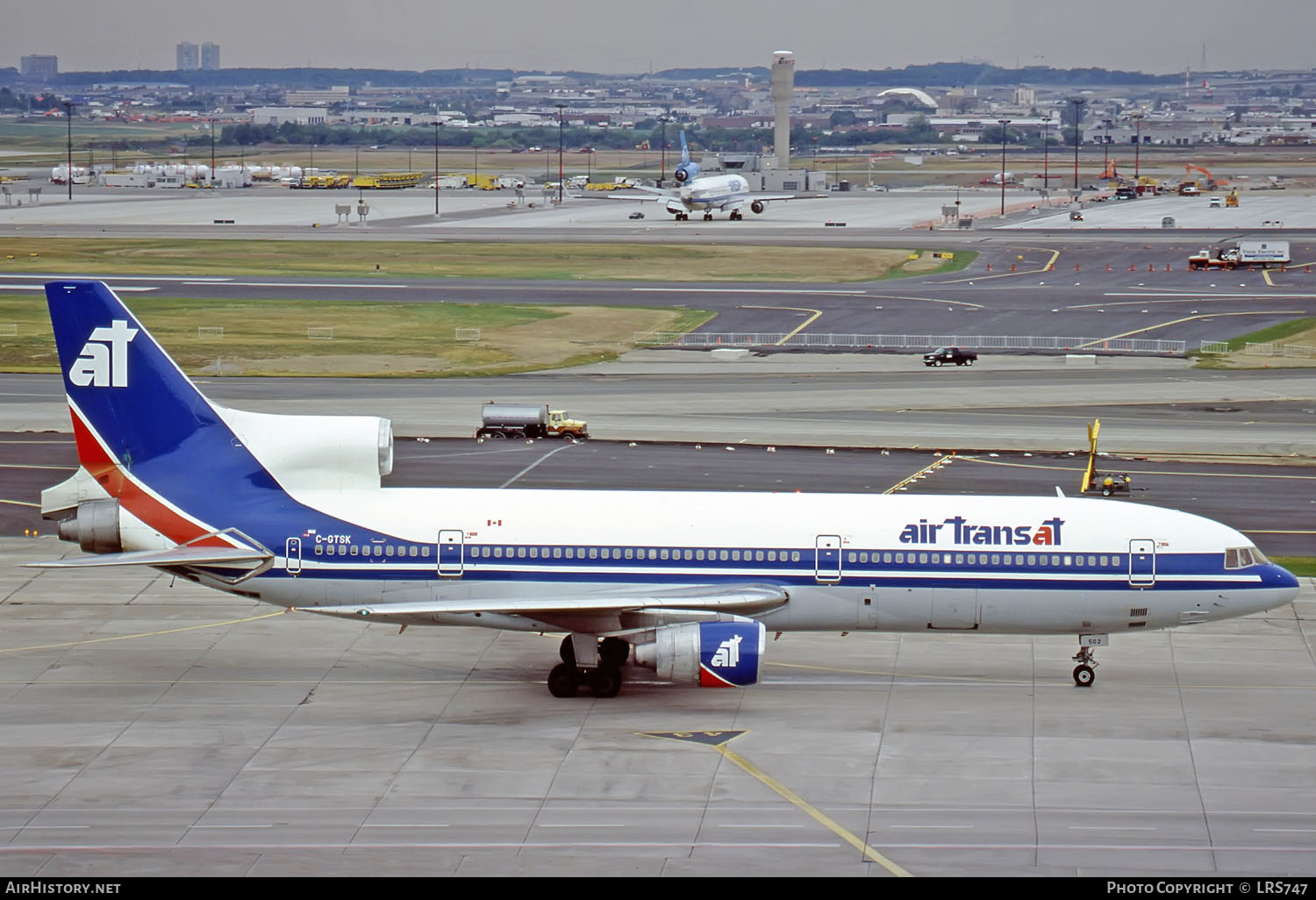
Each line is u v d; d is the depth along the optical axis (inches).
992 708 4712.1
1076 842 3683.6
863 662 5196.9
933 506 4926.2
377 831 3747.5
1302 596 6018.7
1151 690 4896.7
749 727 4527.6
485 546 4825.3
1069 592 4817.9
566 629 4783.5
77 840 3676.2
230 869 3508.9
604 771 4160.9
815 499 4965.6
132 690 4840.1
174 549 4832.7
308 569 4835.1
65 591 5989.2
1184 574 4822.8
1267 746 4370.1
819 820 3826.3
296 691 4849.9
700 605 4680.1
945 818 3836.1
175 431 4879.4
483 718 4601.4
